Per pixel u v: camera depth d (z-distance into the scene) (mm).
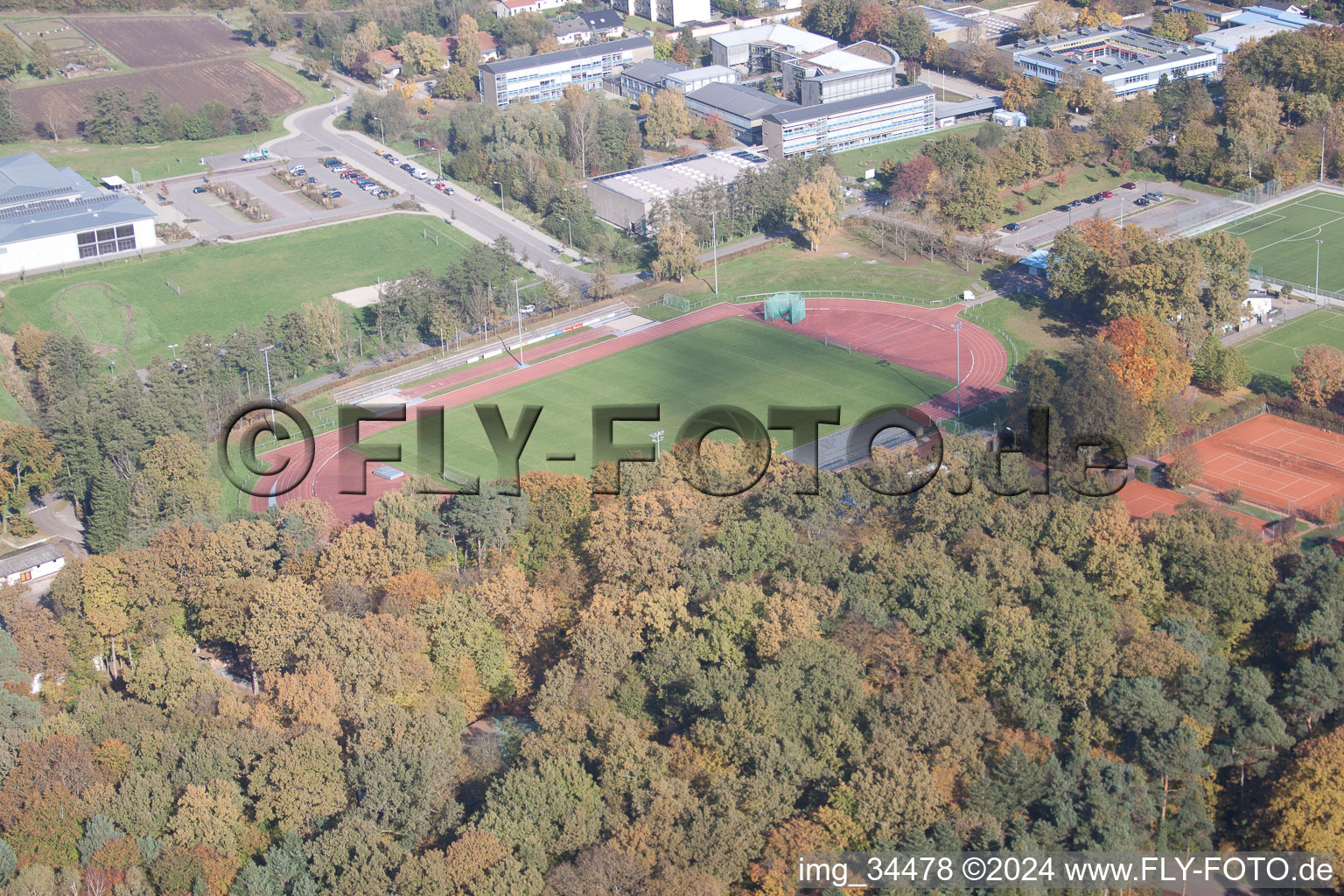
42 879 198375
